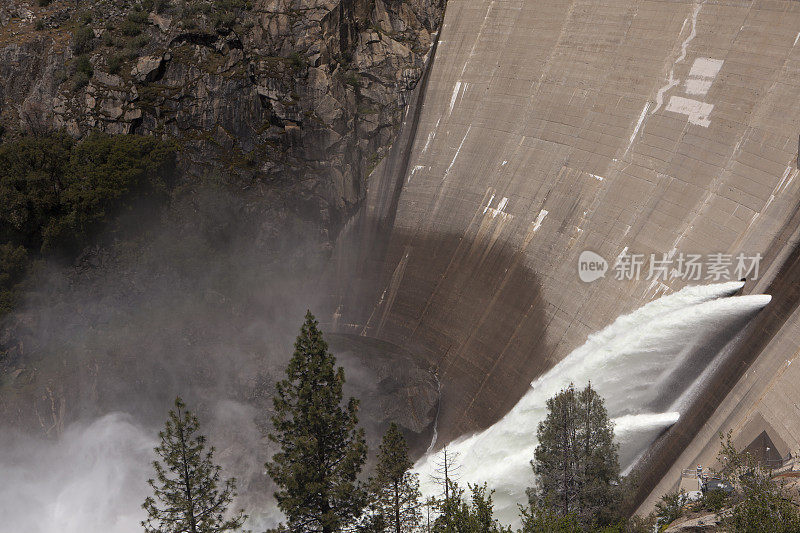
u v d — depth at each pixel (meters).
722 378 54.50
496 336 76.69
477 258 83.62
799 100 59.03
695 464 52.38
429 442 74.81
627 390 61.41
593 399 49.59
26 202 82.19
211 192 93.00
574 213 74.31
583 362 64.56
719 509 41.94
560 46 84.44
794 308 51.94
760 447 48.47
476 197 87.12
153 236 89.31
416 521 48.78
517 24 91.12
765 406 50.06
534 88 85.62
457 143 92.81
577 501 47.03
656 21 74.31
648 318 61.84
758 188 59.03
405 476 48.81
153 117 93.81
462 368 78.44
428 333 84.69
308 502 48.69
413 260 91.62
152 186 89.75
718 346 56.66
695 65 68.75
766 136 60.25
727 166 62.31
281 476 48.69
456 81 95.94
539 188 79.56
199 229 92.06
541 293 74.12
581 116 78.25
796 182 56.34
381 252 96.06
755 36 64.56
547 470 48.75
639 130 71.50
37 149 85.69
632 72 74.56
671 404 58.31
